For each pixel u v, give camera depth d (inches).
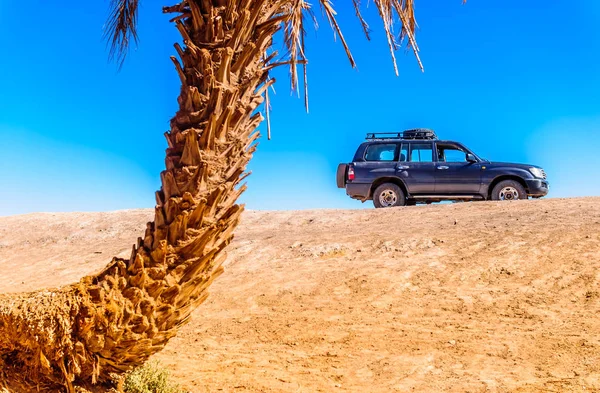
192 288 190.7
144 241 191.3
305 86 228.5
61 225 762.8
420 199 708.0
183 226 185.2
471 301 380.2
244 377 271.0
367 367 284.8
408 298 396.8
